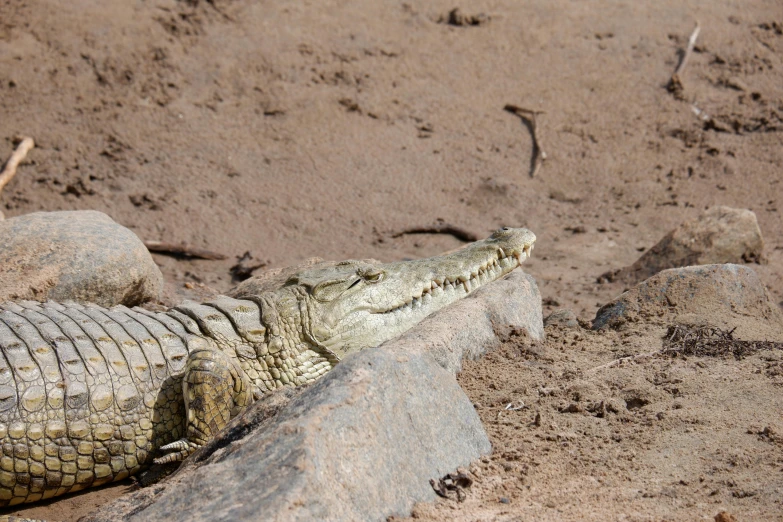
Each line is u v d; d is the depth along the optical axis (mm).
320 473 5121
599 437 6855
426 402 6168
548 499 5812
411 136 18234
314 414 5434
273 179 16750
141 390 7598
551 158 17875
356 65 19797
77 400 7266
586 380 7957
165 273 13812
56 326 7668
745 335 8984
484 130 18562
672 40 21312
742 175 17281
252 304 8734
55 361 7328
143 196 15828
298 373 8664
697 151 18031
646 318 9648
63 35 19016
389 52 20266
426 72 19938
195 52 19344
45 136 16938
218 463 5469
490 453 6508
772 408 7125
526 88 19719
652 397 7535
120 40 19188
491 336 8609
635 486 5980
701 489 5898
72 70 18391
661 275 10133
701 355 8508
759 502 5660
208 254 14461
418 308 9406
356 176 17016
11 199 15398
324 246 15070
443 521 5430
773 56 21109
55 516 7059
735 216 13414
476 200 16625
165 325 8180
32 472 7082
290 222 15664
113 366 7527
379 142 17969
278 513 4762
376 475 5453
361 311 9008
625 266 14156
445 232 15664
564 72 20234
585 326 10047
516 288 9320
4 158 16328
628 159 17891
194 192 16141
